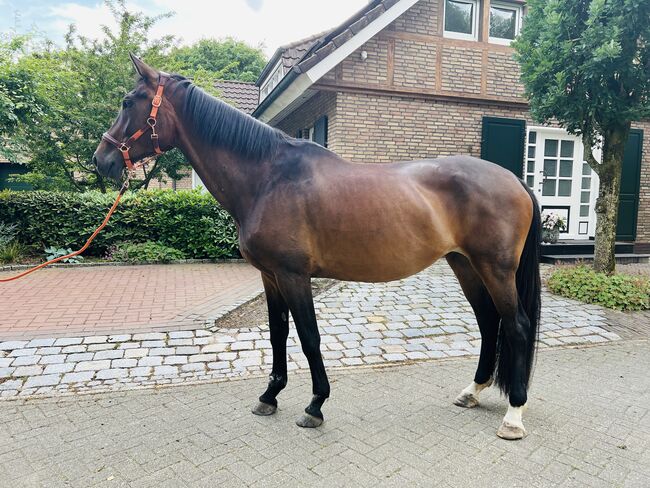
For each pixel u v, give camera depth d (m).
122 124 2.67
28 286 6.29
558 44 5.47
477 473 2.22
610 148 6.11
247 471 2.23
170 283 6.62
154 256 8.38
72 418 2.77
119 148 2.66
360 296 5.81
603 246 6.30
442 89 8.51
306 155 2.63
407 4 7.57
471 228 2.61
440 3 8.34
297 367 3.62
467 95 8.60
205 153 2.69
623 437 2.57
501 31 8.98
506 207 2.61
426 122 8.53
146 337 4.24
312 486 2.11
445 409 2.94
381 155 8.37
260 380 3.38
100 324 4.61
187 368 3.58
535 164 9.30
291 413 2.86
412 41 8.27
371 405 2.98
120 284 6.51
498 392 3.23
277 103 9.26
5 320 4.71
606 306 5.46
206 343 4.12
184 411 2.88
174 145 2.76
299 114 10.62
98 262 8.09
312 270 2.63
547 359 3.85
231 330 4.48
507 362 2.77
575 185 9.50
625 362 3.78
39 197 8.42
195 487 2.10
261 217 2.53
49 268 7.73
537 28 5.91
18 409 2.89
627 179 9.63
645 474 2.22
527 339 2.69
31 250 8.52
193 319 4.78
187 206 8.73
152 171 11.59
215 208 8.81
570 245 8.46
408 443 2.50
